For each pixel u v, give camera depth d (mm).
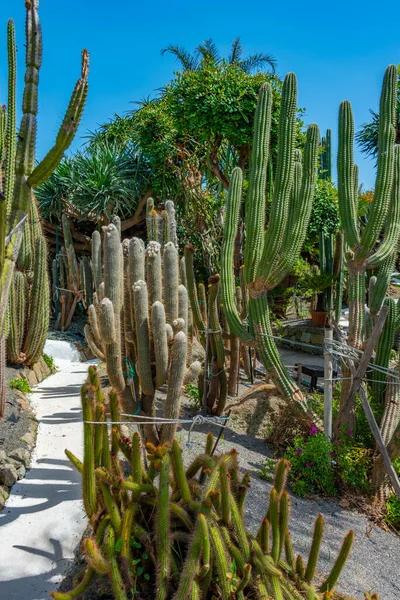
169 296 3766
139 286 3473
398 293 13852
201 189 13047
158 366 3523
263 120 4941
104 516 2365
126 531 2197
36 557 3041
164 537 2062
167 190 13180
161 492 2078
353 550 3775
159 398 6199
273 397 6191
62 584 2727
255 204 4969
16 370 6777
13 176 3750
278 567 2223
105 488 2305
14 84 3674
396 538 4211
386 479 4773
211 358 5844
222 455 2359
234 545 2188
